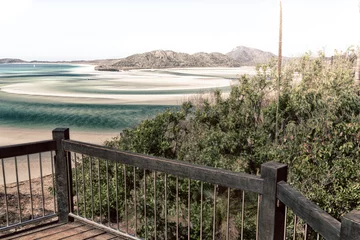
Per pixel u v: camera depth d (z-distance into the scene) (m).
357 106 8.62
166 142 9.97
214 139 9.40
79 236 3.49
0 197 10.78
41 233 3.56
